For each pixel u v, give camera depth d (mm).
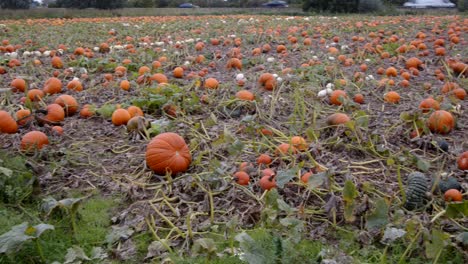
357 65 8070
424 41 10898
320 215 3266
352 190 2982
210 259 2775
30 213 3334
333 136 4301
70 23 16688
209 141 4453
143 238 3086
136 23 16500
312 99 5656
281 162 3842
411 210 3271
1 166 3775
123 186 3734
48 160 4191
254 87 6207
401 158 3977
